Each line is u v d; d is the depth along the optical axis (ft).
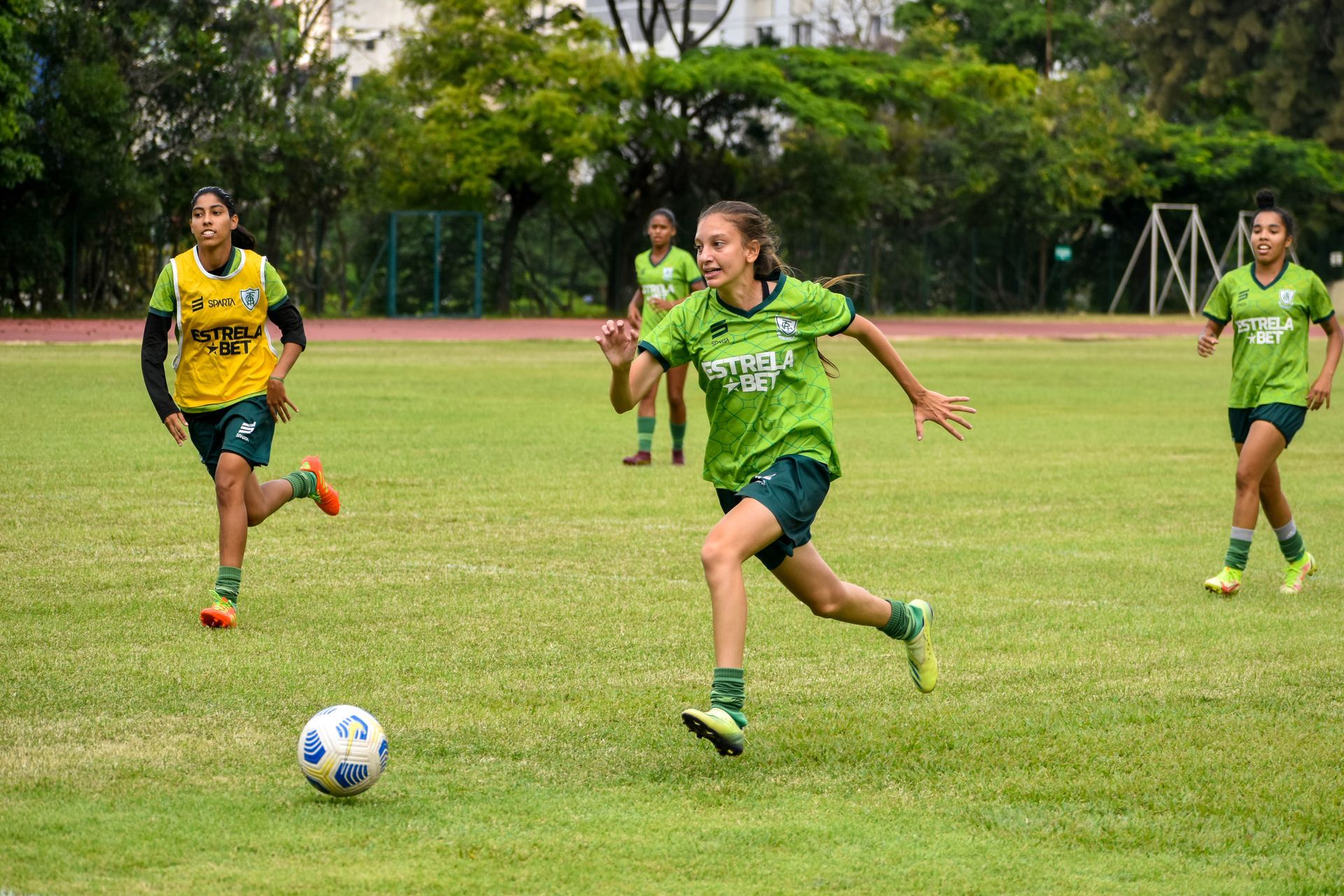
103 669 42.42
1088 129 385.29
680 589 55.06
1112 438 111.24
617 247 328.29
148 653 44.32
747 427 36.83
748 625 50.60
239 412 49.93
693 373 168.04
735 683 34.35
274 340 51.62
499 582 55.93
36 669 42.29
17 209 248.73
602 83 303.89
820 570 37.29
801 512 35.88
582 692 41.42
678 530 67.82
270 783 33.14
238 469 49.26
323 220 286.46
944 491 82.64
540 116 291.79
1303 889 28.35
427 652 45.44
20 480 77.56
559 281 334.65
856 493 81.51
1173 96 445.78
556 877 27.96
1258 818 32.37
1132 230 417.49
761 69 304.09
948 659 46.14
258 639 46.44
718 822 31.48
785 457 36.47
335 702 39.78
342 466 86.94
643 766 35.32
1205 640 49.29
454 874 27.96
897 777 34.86
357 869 28.09
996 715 40.04
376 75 298.35
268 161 272.51
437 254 296.30
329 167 275.59
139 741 36.04
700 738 37.47
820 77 319.27
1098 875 28.89
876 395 146.92
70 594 51.98
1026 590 56.80
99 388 128.26
